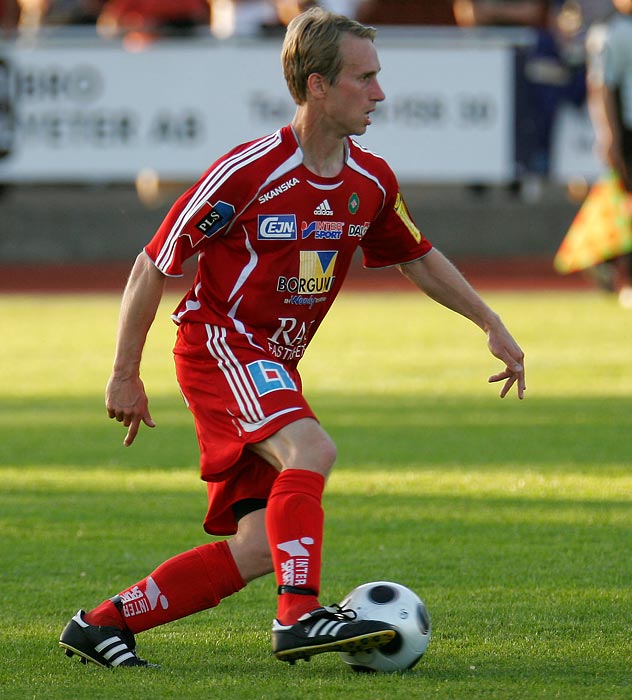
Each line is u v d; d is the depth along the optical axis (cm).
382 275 6925
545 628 1519
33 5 7044
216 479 1375
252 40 6875
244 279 1384
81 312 5338
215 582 1392
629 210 5362
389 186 1452
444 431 2911
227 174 1354
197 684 1309
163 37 6856
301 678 1330
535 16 7125
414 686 1291
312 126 1370
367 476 2455
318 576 1299
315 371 3806
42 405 3300
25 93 6788
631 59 4819
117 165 6862
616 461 2575
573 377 3641
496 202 7294
